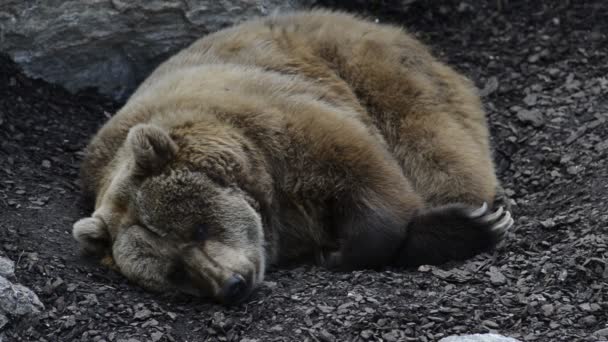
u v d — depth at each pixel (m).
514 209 13.21
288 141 11.66
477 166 12.81
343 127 11.82
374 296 10.42
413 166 12.91
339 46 13.43
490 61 16.50
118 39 15.64
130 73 16.08
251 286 10.71
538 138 14.68
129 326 10.18
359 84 13.24
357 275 11.06
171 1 15.54
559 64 16.12
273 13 15.62
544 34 16.73
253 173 11.42
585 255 10.85
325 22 13.84
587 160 13.62
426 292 10.57
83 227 11.10
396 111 13.05
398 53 13.41
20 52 15.41
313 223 11.94
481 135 13.60
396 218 11.61
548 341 9.41
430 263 11.70
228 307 10.59
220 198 10.94
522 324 9.81
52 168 13.89
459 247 11.68
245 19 15.79
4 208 12.34
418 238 11.70
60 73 15.68
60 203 12.82
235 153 11.22
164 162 10.89
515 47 16.64
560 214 12.41
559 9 17.09
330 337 9.68
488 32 17.02
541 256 11.27
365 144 11.80
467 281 10.87
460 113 13.47
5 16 15.17
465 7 17.36
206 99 11.81
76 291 10.69
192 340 9.98
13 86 15.28
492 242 11.77
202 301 10.84
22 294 10.23
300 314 10.15
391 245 11.56
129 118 12.17
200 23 15.68
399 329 9.77
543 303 10.10
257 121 11.65
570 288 10.45
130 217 11.01
